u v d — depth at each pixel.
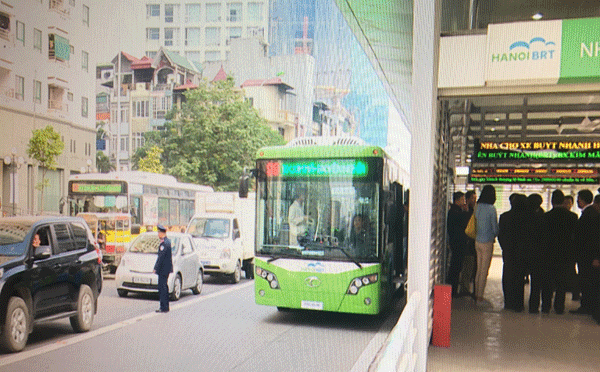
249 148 47.75
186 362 7.33
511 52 6.40
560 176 16.11
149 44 79.88
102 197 19.52
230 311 11.94
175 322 10.51
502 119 12.81
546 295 10.20
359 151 10.16
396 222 11.96
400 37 10.56
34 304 8.06
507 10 9.70
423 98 6.20
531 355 6.85
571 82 6.29
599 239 9.96
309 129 83.88
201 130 46.97
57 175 42.00
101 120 65.69
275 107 78.62
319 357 7.77
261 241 10.36
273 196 10.38
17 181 37.34
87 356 7.58
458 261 12.05
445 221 11.80
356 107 84.12
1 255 7.93
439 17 6.46
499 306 10.73
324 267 9.98
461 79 6.54
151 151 48.22
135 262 13.62
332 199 10.16
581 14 9.74
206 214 18.45
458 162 18.23
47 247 8.28
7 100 38.34
